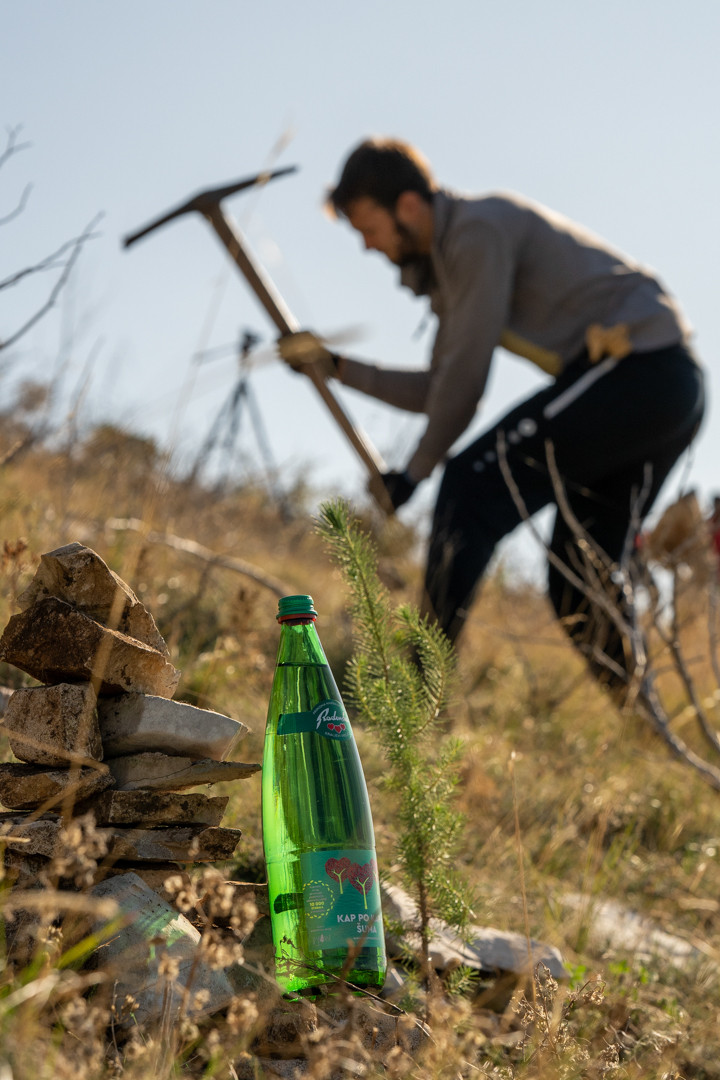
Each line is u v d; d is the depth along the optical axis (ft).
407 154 11.38
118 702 4.79
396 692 5.44
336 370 13.02
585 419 10.96
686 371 11.27
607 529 12.34
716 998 6.77
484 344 11.11
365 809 4.87
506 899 7.30
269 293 11.90
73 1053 3.70
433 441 11.60
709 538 10.81
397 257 11.88
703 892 8.89
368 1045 4.60
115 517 11.63
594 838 9.14
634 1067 5.18
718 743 9.76
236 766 4.81
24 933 4.21
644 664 10.16
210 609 11.75
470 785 9.10
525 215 11.40
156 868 4.79
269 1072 4.39
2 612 7.12
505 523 11.17
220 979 4.45
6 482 10.23
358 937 4.61
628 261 11.73
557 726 12.47
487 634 16.26
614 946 7.38
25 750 4.65
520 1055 5.16
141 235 12.10
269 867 4.87
